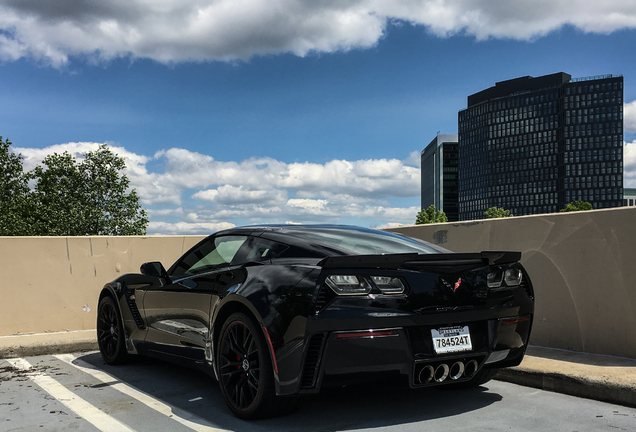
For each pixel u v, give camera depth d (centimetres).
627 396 302
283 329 255
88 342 516
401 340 252
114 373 412
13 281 550
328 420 279
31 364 451
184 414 297
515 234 462
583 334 411
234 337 289
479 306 276
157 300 382
